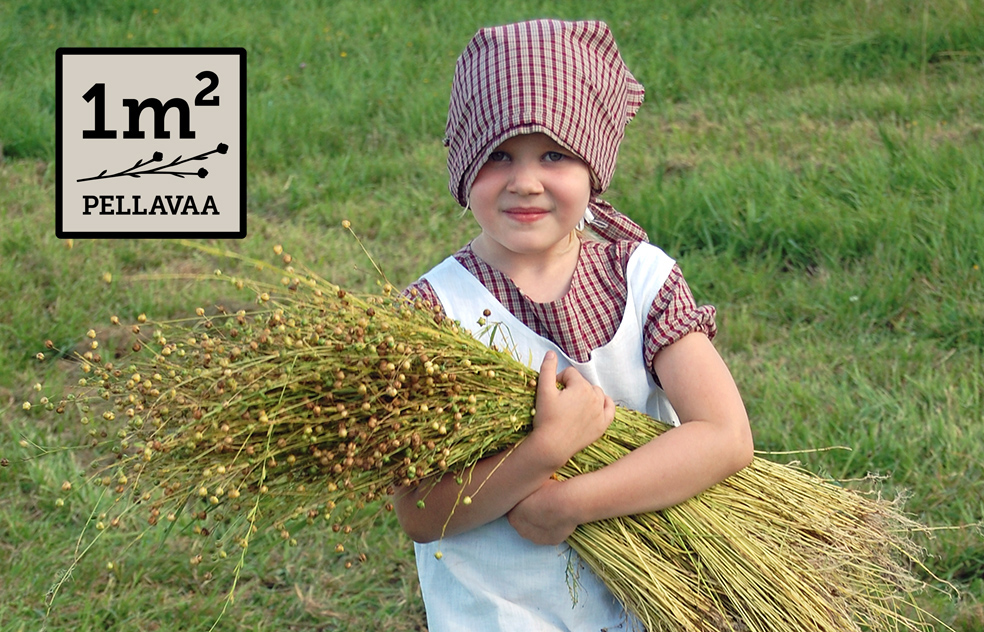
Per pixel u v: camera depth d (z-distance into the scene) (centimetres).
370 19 852
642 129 659
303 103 720
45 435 394
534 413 180
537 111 182
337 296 179
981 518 322
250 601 326
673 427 193
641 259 200
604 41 195
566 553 192
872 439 355
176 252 540
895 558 240
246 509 181
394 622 316
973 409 371
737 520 193
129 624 313
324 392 173
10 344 459
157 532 343
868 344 420
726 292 467
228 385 166
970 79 661
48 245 538
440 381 175
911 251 465
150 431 178
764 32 769
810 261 489
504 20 837
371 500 179
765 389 387
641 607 187
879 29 732
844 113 640
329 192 611
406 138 688
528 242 189
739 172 546
